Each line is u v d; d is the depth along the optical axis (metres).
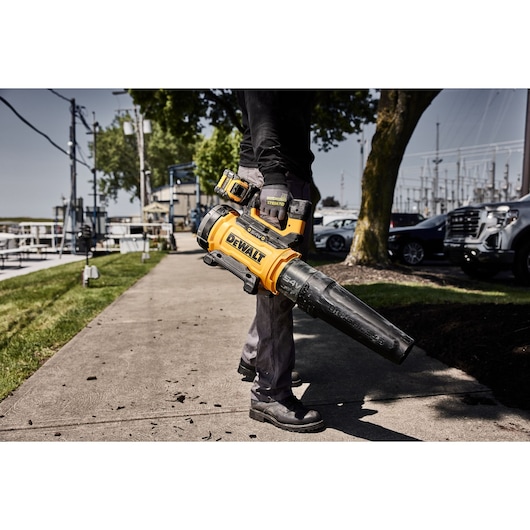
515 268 8.08
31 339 4.53
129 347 4.32
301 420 2.62
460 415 2.80
